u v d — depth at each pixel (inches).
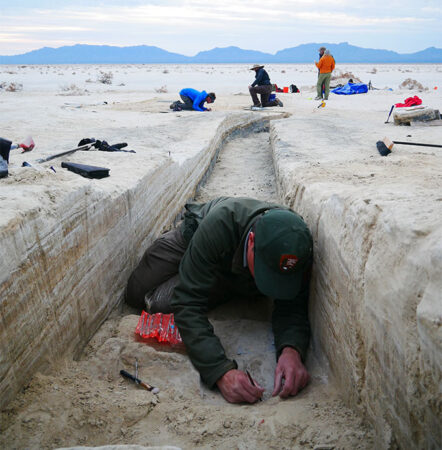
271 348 117.3
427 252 60.0
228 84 1339.8
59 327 99.3
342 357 91.8
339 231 95.3
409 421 63.5
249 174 331.3
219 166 359.6
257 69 607.2
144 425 84.8
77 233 108.8
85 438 79.7
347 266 88.0
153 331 116.1
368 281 76.5
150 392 95.0
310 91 958.4
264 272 99.7
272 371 109.3
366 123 402.0
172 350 111.7
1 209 85.9
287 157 239.9
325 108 602.2
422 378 58.8
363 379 82.4
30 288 86.7
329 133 332.5
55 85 1263.5
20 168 117.9
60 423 80.4
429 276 58.7
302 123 394.3
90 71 2876.5
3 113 437.7
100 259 124.5
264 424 85.2
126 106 591.2
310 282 118.1
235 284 121.0
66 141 276.2
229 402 97.9
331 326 99.0
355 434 79.5
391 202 80.1
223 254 108.6
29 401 83.4
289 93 893.8
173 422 86.0
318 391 98.2
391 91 930.7
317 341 110.5
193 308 107.7
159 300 129.9
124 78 1831.9
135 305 141.4
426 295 58.1
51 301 95.3
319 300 109.0
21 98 727.1
